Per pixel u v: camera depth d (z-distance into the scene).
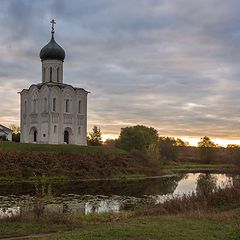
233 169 122.69
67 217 23.48
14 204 37.41
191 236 17.27
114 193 51.69
